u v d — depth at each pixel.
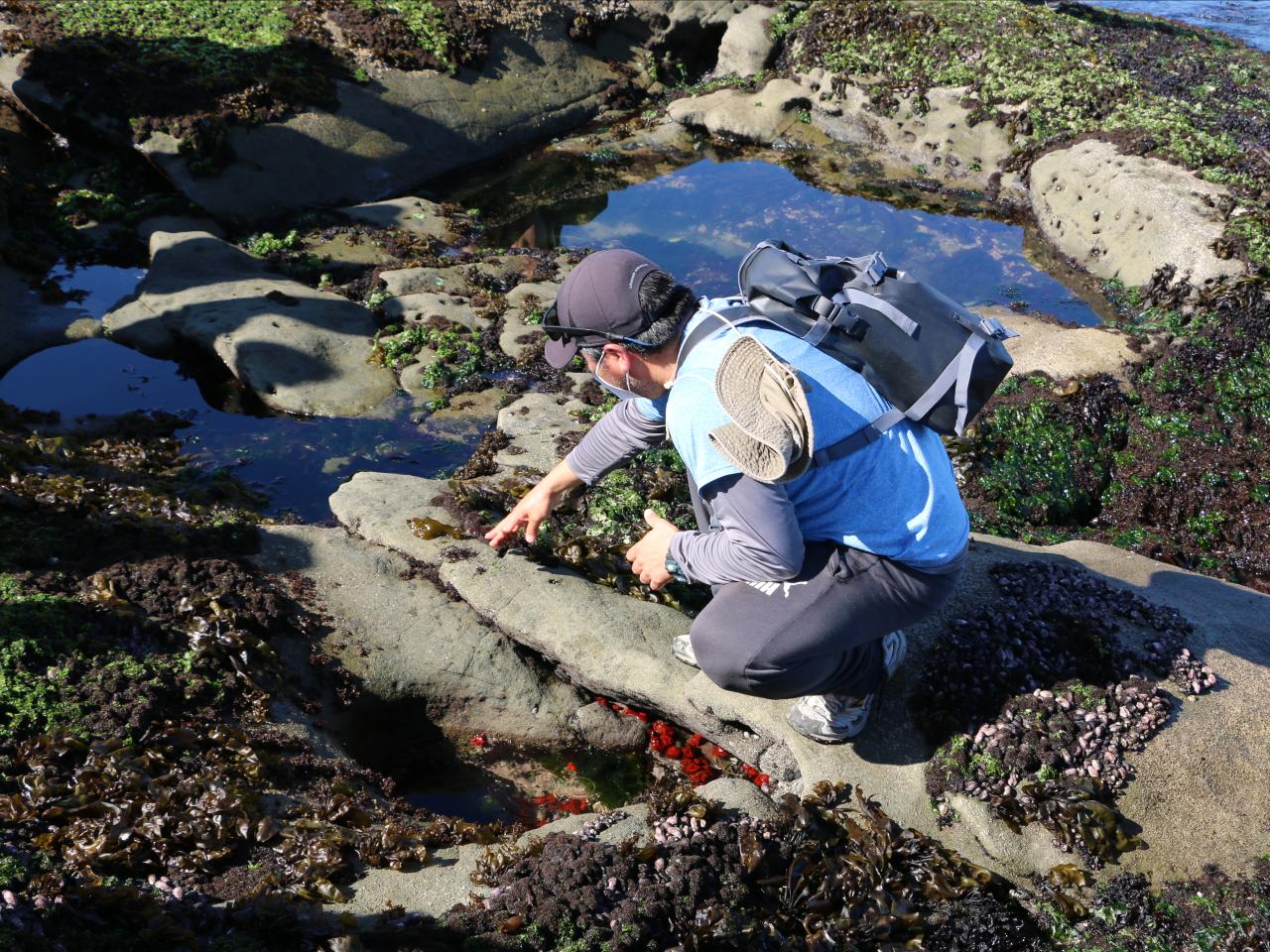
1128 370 6.98
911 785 3.83
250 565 4.80
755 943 3.36
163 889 3.24
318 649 4.52
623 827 3.69
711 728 4.19
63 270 7.89
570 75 11.31
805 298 3.15
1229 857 3.67
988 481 6.12
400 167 9.70
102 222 8.40
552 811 4.21
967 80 10.55
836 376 3.12
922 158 10.45
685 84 12.07
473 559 4.89
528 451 5.98
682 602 4.83
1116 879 3.61
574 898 3.32
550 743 4.52
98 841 3.30
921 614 3.44
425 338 7.23
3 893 3.00
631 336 3.01
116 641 4.14
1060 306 8.06
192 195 8.62
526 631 4.55
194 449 6.23
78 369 6.90
